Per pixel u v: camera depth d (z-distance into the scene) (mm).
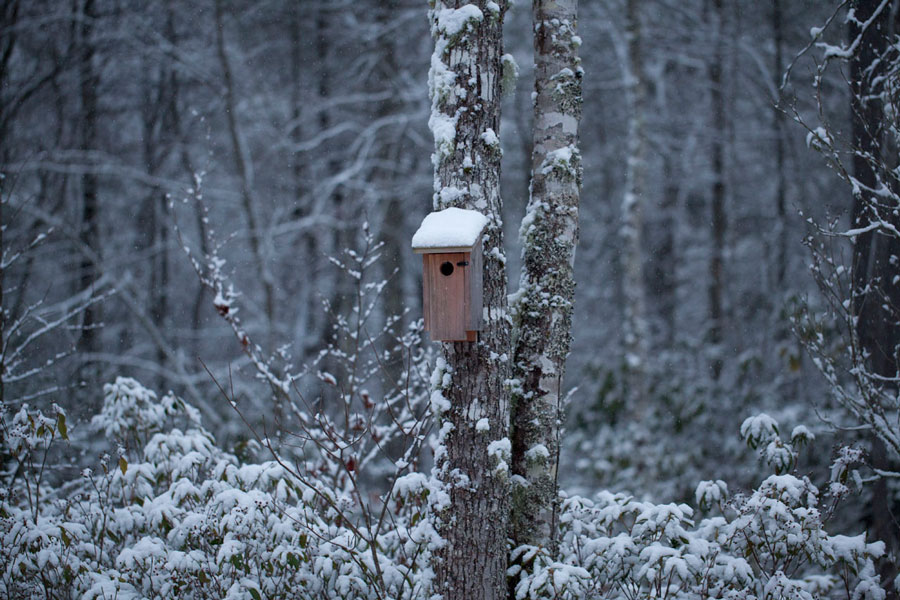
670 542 3932
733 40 11938
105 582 3908
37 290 11484
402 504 4941
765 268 12422
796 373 9406
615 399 10539
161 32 13336
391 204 12719
